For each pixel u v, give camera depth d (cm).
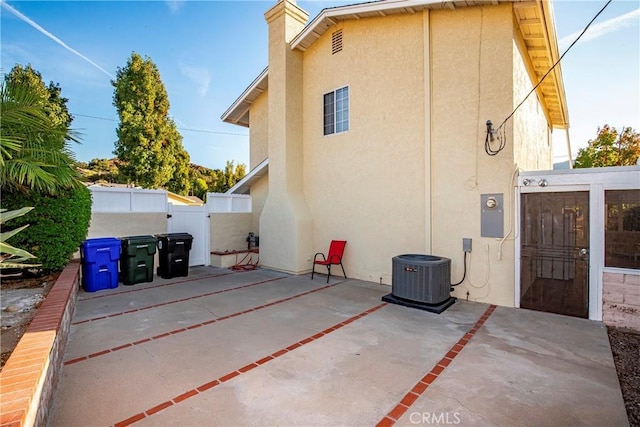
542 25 596
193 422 241
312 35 799
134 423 239
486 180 566
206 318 480
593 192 475
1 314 375
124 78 1861
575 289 490
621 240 459
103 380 301
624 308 455
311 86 837
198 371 319
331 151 791
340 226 775
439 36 615
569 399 273
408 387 291
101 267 645
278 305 547
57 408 256
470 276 581
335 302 565
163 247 756
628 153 1477
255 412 254
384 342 393
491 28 563
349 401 269
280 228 833
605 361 344
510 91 545
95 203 730
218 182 2731
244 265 902
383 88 693
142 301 568
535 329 437
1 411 167
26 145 396
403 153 664
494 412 255
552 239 508
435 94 620
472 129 582
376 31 702
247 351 367
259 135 1109
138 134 1822
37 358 231
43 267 539
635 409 261
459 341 396
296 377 308
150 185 1862
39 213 528
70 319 442
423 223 636
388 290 647
